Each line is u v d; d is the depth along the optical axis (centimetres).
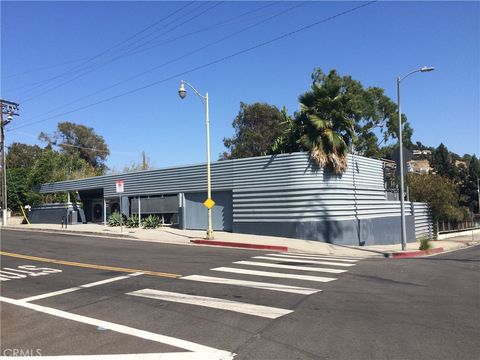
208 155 2327
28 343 680
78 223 3756
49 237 2589
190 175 2823
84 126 7769
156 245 2117
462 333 694
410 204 3316
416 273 1334
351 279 1180
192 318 798
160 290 1048
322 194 2353
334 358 588
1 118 4191
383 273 1311
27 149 6862
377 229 2677
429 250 2184
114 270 1359
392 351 612
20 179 4347
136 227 3039
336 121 2483
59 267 1452
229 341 666
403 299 939
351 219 2441
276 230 2408
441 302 913
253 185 2516
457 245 3014
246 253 1789
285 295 973
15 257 1719
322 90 2484
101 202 3747
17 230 3303
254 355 604
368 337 675
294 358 589
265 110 5675
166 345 653
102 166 7975
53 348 652
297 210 2350
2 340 699
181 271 1314
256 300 927
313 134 2378
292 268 1370
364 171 2702
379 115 4472
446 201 3847
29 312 876
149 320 793
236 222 2570
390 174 3178
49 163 4547
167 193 2958
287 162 2392
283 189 2398
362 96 4397
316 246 2125
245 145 5584
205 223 2770
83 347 653
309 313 819
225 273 1270
